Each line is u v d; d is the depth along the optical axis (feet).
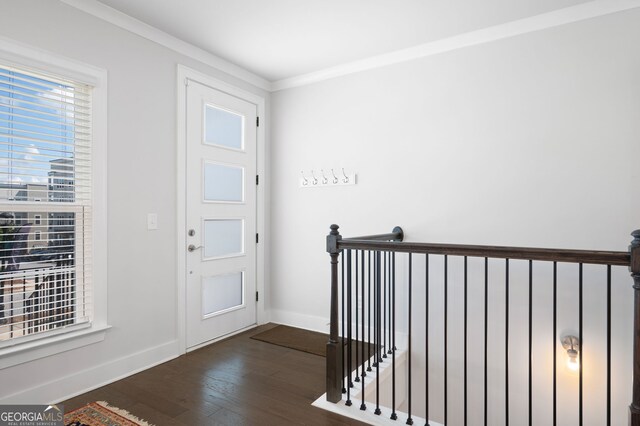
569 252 5.09
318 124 11.62
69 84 7.49
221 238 10.96
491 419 8.84
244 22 8.66
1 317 6.58
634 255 4.75
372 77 10.63
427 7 8.00
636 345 4.82
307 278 11.87
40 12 7.00
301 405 7.16
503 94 8.80
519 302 8.60
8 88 6.68
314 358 9.46
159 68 9.17
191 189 9.98
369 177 10.66
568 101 8.10
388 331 10.23
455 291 9.35
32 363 6.89
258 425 6.48
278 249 12.50
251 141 11.91
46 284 7.17
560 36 8.18
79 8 7.57
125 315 8.41
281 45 9.83
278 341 10.68
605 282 7.73
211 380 8.18
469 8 8.02
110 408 6.98
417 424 6.48
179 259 9.64
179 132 9.62
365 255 10.75
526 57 8.54
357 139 10.87
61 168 7.40
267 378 8.30
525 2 7.80
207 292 10.54
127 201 8.46
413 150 9.96
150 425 6.43
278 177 12.50
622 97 7.60
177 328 9.57
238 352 9.84
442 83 9.57
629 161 7.53
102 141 7.95
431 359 9.70
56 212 7.29
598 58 7.80
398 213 10.17
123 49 8.38
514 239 8.64
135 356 8.58
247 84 11.75
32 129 6.97
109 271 8.11
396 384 9.45
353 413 6.87
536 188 8.42
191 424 6.48
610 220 7.68
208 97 10.43
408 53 9.98
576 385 7.95
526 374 8.50
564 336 8.03
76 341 7.50
